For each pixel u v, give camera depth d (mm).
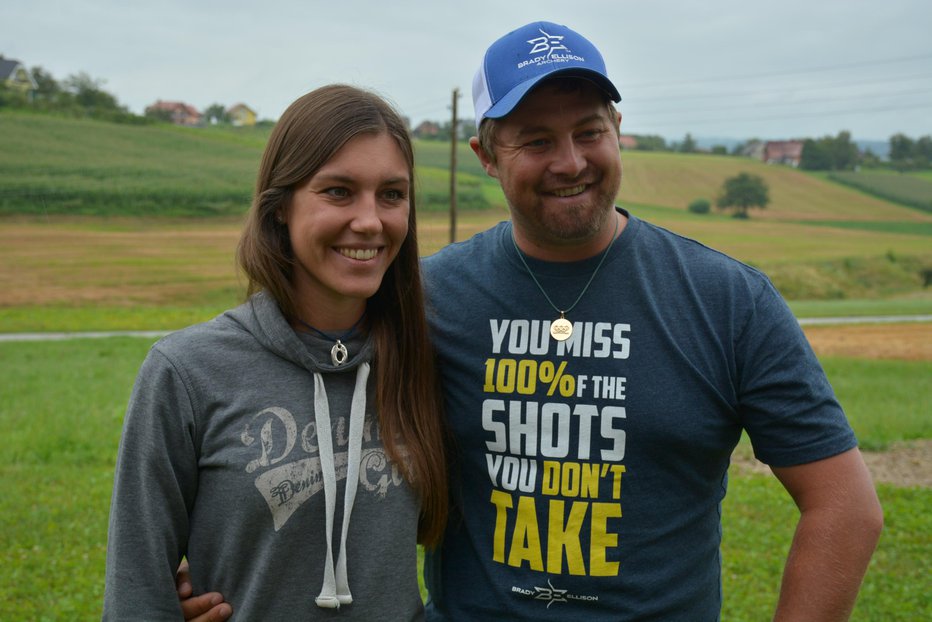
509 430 2217
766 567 5602
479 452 2264
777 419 2092
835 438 2057
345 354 2096
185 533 1991
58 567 5676
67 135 70125
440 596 2346
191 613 1954
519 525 2189
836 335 26516
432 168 75625
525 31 2248
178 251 46875
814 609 2018
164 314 31938
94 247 46500
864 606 4914
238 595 1964
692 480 2180
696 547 2209
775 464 2146
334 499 1988
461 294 2365
